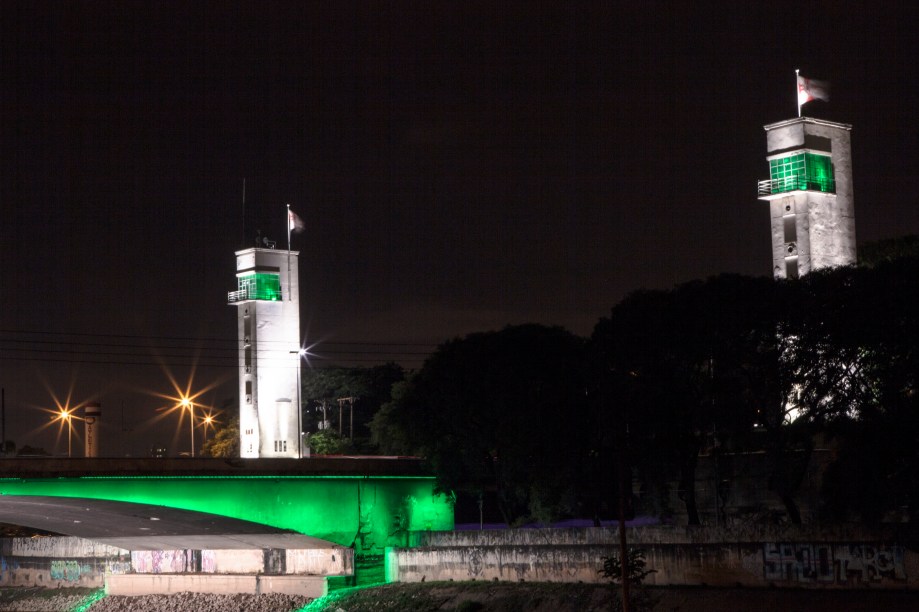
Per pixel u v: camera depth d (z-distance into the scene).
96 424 183.75
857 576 100.81
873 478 110.19
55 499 134.38
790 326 118.00
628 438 127.75
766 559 106.50
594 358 135.25
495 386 141.62
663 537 121.31
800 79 161.75
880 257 165.12
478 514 194.00
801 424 117.19
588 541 129.38
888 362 112.50
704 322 122.81
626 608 93.31
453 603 126.94
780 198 161.25
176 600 158.00
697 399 124.38
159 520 149.25
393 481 157.62
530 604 119.62
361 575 151.75
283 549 156.62
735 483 140.00
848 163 163.88
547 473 139.00
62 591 180.50
